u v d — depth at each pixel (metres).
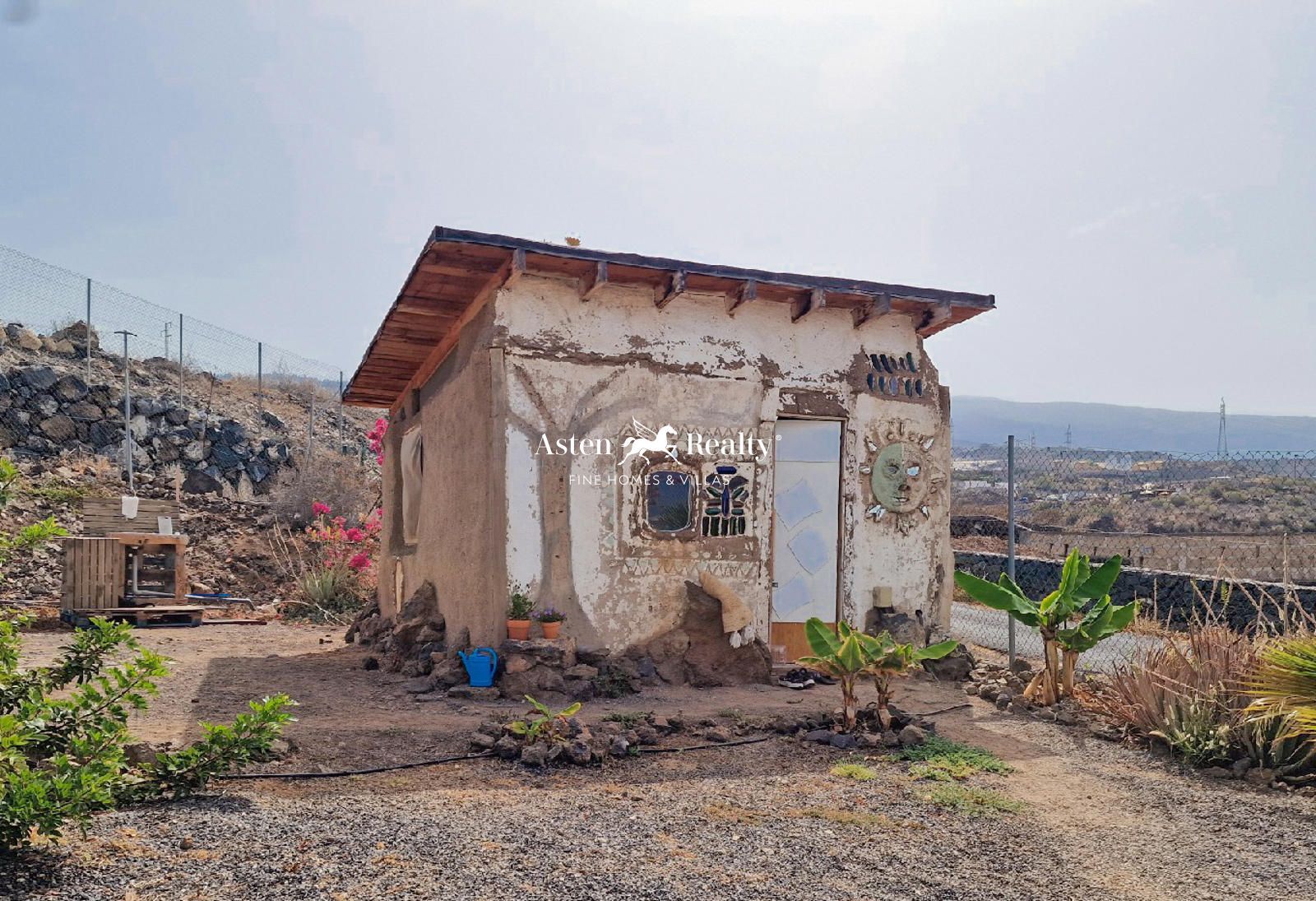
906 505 10.52
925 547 10.66
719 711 7.62
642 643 8.98
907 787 5.70
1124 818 5.25
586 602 8.78
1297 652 6.14
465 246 8.05
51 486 18.44
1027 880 4.21
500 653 8.21
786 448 10.09
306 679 8.99
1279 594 11.70
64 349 25.36
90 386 22.70
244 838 4.03
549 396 8.85
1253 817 5.28
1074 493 16.41
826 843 4.56
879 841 4.65
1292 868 4.47
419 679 8.89
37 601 13.56
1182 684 6.84
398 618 10.95
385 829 4.30
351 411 38.44
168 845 3.87
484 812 4.75
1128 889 4.17
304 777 5.35
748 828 4.74
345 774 5.47
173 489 20.81
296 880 3.59
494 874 3.83
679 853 4.27
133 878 3.50
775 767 6.09
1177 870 4.43
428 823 4.46
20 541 4.43
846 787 5.64
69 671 4.66
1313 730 5.77
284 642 12.30
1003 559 17.25
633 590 8.98
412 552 12.16
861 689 8.98
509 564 8.51
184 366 29.61
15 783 3.54
